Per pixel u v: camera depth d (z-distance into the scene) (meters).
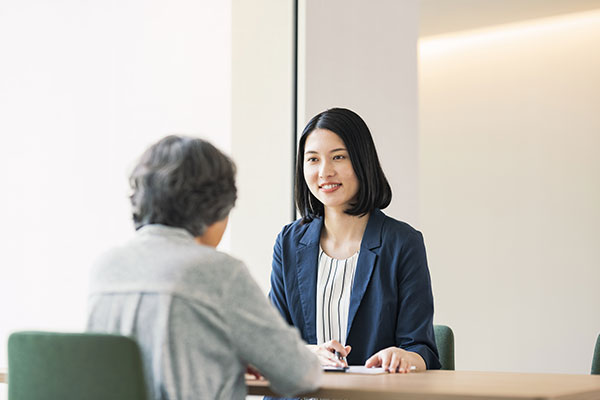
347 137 2.48
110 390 1.61
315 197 2.60
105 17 4.92
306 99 3.92
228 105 4.40
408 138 4.62
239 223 4.10
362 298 2.44
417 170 4.67
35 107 5.10
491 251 6.51
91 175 4.88
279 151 4.01
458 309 6.60
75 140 4.95
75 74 4.99
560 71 6.35
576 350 6.17
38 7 5.16
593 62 6.25
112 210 4.79
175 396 1.62
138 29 4.79
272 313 1.73
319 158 2.51
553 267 6.29
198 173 1.75
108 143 4.84
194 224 1.76
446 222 6.70
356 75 4.25
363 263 2.46
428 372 2.21
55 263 4.96
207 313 1.65
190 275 1.66
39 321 4.98
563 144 6.32
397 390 1.73
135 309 1.68
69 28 5.03
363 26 4.32
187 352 1.64
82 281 4.86
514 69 6.52
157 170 1.74
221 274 1.68
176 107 4.60
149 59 4.73
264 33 4.11
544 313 6.29
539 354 6.29
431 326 2.42
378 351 2.41
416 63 4.75
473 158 6.63
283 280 2.58
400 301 2.43
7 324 5.06
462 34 6.66
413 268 2.43
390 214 4.41
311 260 2.54
